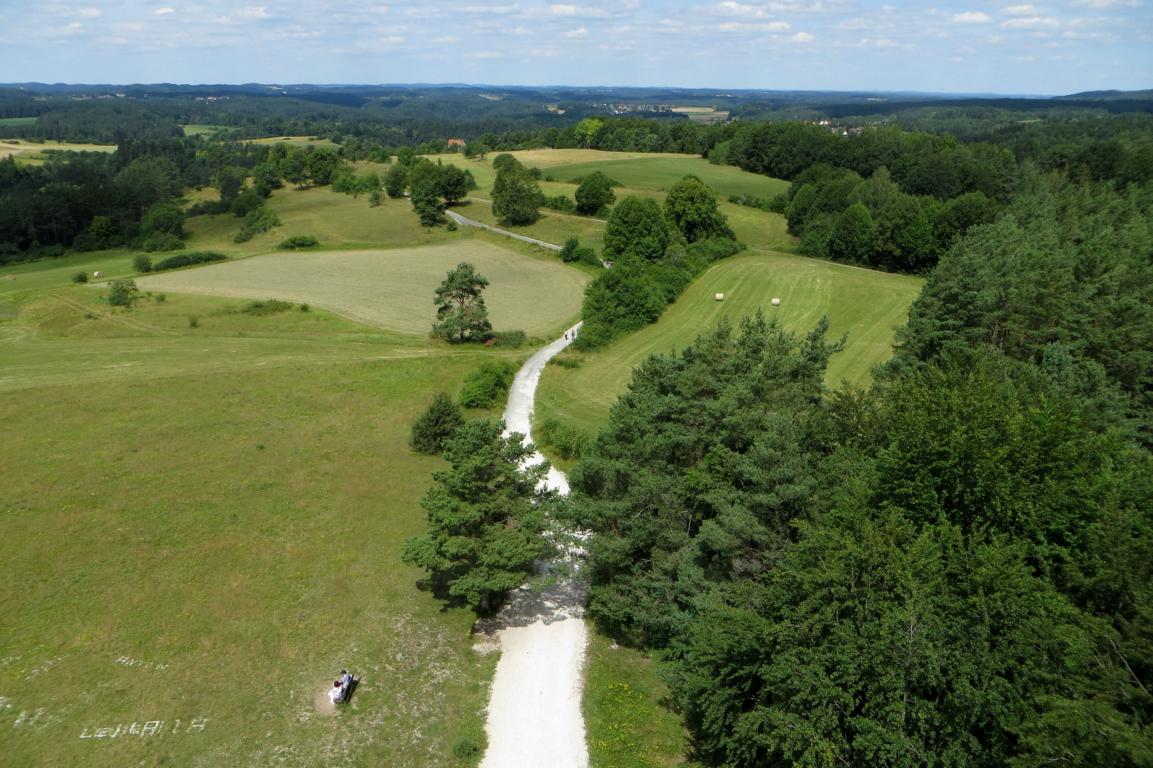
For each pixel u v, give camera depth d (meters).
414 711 29.59
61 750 26.70
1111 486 25.55
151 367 67.56
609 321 80.81
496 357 73.88
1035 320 52.66
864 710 22.61
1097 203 97.31
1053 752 19.05
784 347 43.09
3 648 31.61
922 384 36.53
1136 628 20.50
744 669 25.03
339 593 36.69
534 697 30.69
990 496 26.14
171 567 37.97
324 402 60.97
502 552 32.62
